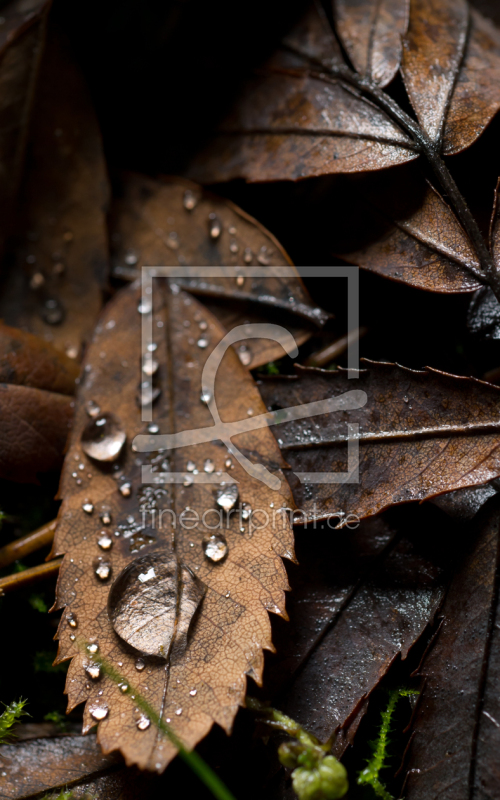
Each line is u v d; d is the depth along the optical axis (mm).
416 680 176
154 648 170
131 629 171
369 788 176
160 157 198
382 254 183
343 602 176
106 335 187
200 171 195
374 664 173
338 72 187
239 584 172
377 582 177
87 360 186
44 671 184
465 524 175
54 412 186
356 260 185
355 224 186
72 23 197
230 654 169
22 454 184
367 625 175
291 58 191
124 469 179
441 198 180
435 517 178
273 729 173
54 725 181
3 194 195
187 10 197
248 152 192
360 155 183
